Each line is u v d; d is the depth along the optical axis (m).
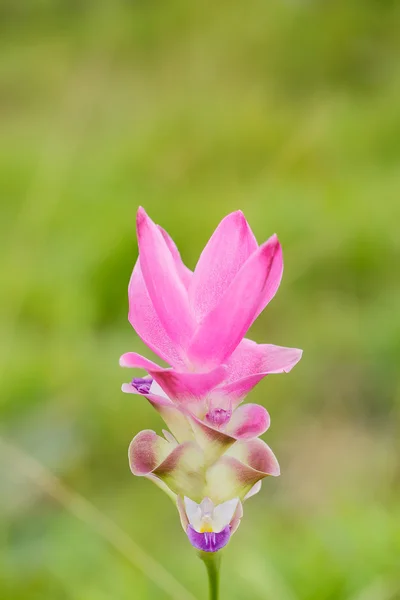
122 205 2.52
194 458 0.71
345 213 2.21
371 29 4.26
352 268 2.04
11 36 5.34
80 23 5.19
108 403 1.50
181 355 0.72
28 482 1.24
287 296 1.93
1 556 1.07
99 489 1.38
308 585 0.96
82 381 1.54
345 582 0.96
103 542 1.10
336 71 4.04
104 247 2.01
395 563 0.97
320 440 1.51
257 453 0.73
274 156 3.02
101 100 3.61
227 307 0.70
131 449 0.73
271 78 3.97
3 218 2.61
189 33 4.30
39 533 1.12
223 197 2.53
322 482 1.39
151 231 0.71
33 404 1.47
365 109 3.50
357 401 1.61
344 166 2.92
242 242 0.72
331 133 3.09
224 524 0.72
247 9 4.36
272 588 0.95
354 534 1.00
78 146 2.95
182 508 0.72
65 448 1.38
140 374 1.58
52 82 4.30
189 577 1.01
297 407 1.60
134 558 0.95
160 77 3.90
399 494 1.31
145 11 4.73
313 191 2.53
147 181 2.95
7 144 3.51
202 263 0.72
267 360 0.72
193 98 3.67
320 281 2.03
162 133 3.22
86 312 1.81
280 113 3.48
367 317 1.81
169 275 0.71
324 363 1.71
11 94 4.32
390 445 1.47
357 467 1.42
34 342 1.68
